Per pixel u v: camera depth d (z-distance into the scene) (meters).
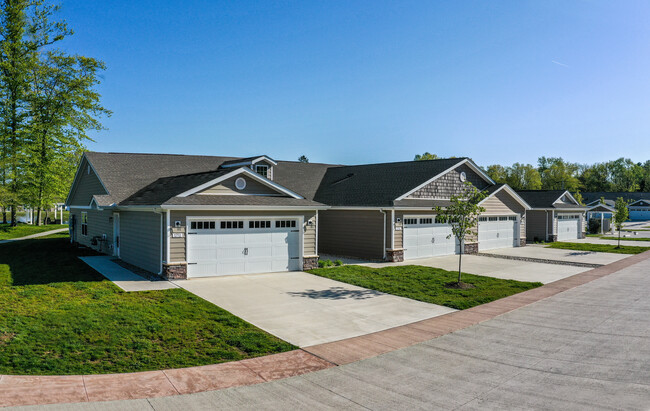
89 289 12.24
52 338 8.04
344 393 6.20
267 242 16.12
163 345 8.04
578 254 24.11
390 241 19.64
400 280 14.96
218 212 14.97
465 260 21.08
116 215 19.75
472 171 24.92
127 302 10.77
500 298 12.58
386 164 26.17
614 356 7.71
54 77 33.84
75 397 5.88
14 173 33.00
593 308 11.40
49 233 36.06
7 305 10.25
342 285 14.07
